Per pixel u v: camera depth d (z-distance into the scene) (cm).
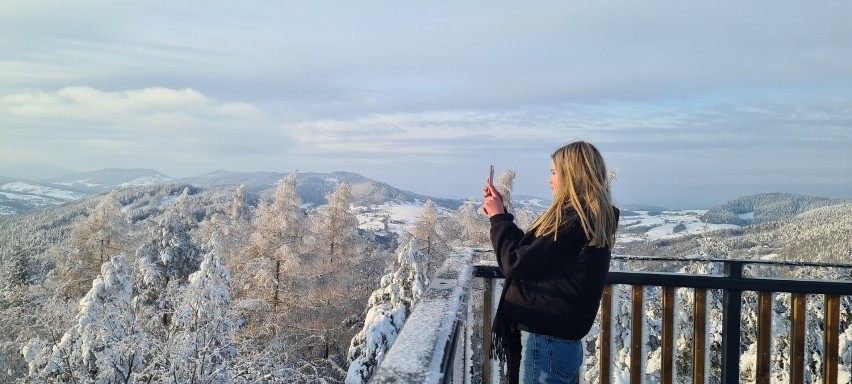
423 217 3042
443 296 174
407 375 93
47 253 2777
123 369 899
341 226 2312
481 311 299
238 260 2020
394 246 3734
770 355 303
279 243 1962
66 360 916
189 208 3159
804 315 301
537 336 207
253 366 937
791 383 302
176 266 2183
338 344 2088
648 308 711
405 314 1302
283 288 1920
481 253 321
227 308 977
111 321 939
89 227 2672
